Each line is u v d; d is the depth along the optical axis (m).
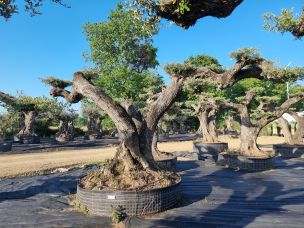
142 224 6.38
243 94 42.56
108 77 27.06
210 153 18.36
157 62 35.84
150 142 8.74
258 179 11.35
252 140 14.73
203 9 3.38
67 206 7.84
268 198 8.36
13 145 27.56
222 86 9.77
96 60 33.44
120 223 6.53
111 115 8.02
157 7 3.62
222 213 6.94
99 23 32.50
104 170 8.09
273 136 38.78
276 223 6.12
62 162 15.99
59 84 9.33
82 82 8.33
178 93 9.12
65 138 34.91
